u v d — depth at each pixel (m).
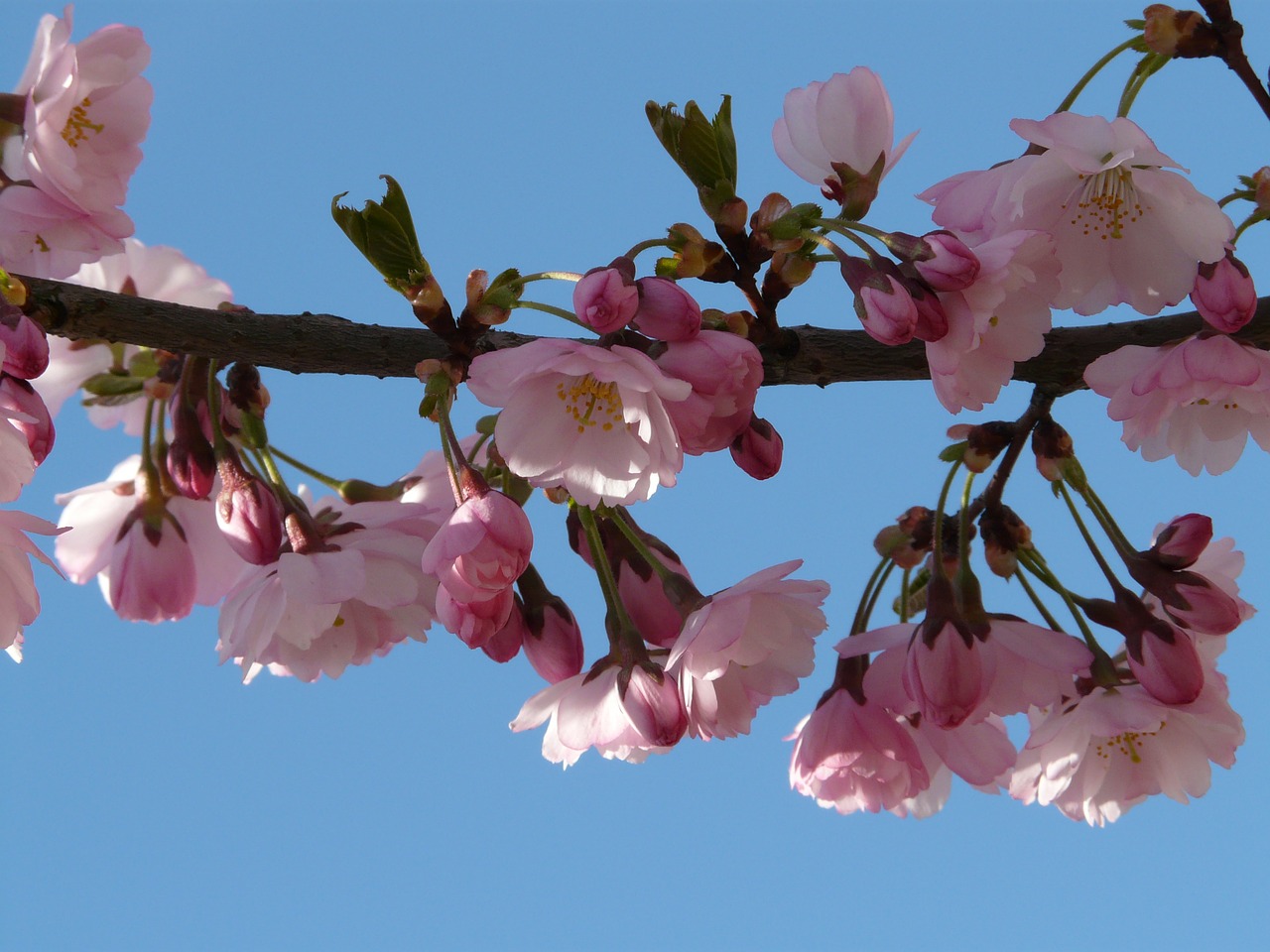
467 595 0.91
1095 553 0.96
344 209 0.92
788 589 0.94
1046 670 0.95
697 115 0.93
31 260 0.96
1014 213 0.94
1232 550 0.98
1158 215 0.95
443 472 0.99
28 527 0.92
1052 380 0.96
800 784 0.97
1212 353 0.94
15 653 0.94
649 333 0.91
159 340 0.93
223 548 1.00
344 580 0.95
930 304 0.92
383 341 0.94
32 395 0.93
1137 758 0.98
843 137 0.96
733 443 0.94
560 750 0.95
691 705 0.94
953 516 0.98
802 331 0.95
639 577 0.96
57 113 0.95
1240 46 0.95
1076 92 0.96
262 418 0.97
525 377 0.90
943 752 0.96
